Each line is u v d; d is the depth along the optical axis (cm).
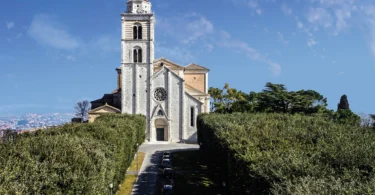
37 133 3753
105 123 4972
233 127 4162
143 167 5847
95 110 9094
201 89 10431
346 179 2033
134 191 4366
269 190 2164
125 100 9056
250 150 2947
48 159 2353
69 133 3581
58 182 2173
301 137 3462
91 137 3584
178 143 8994
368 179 2103
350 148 2680
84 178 2323
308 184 1855
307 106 7506
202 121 6650
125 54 9069
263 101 7850
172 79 9175
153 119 9100
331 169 2258
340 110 8188
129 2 9256
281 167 2303
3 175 1811
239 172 2853
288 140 3234
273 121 4650
